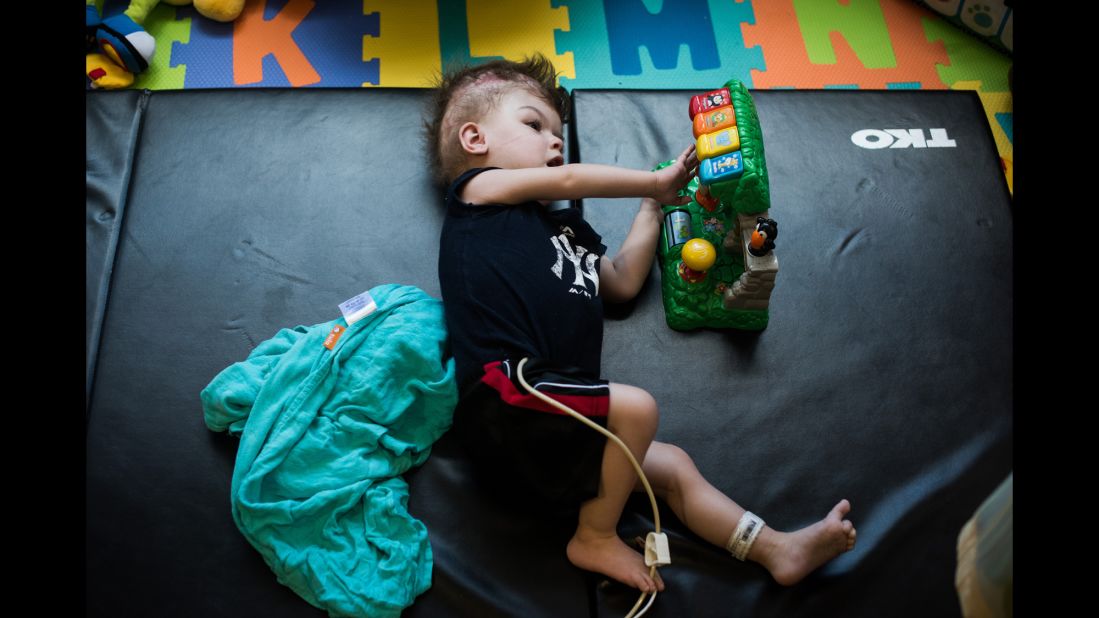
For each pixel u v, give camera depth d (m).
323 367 1.38
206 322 1.54
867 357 1.53
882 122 1.77
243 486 1.30
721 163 1.33
